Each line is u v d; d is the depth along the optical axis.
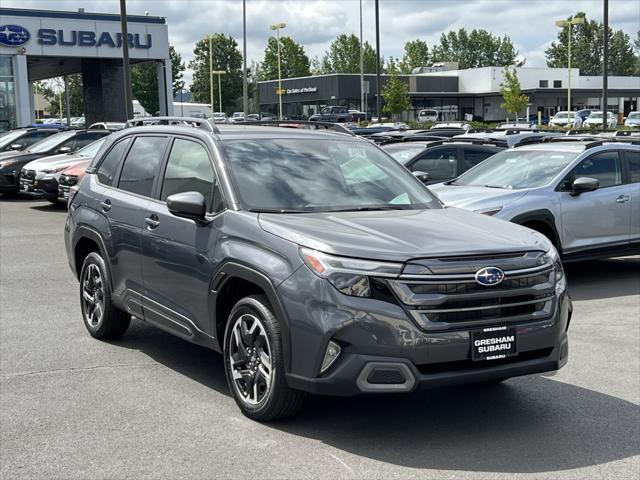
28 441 4.48
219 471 4.07
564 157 9.91
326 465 4.16
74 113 85.94
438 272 4.27
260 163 5.48
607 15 26.86
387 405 5.16
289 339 4.43
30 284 9.39
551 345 4.59
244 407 4.84
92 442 4.46
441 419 4.91
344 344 4.23
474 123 46.47
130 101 23.62
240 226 4.93
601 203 9.66
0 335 6.94
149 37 38.22
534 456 4.32
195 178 5.59
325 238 4.47
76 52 36.38
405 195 5.71
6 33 34.41
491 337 4.35
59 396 5.27
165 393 5.35
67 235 7.16
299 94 78.00
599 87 81.44
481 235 4.70
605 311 8.26
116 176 6.58
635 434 4.68
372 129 23.94
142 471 4.07
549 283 4.62
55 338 6.85
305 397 4.84
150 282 5.83
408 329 4.19
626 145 10.14
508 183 9.84
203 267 5.14
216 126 5.90
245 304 4.77
